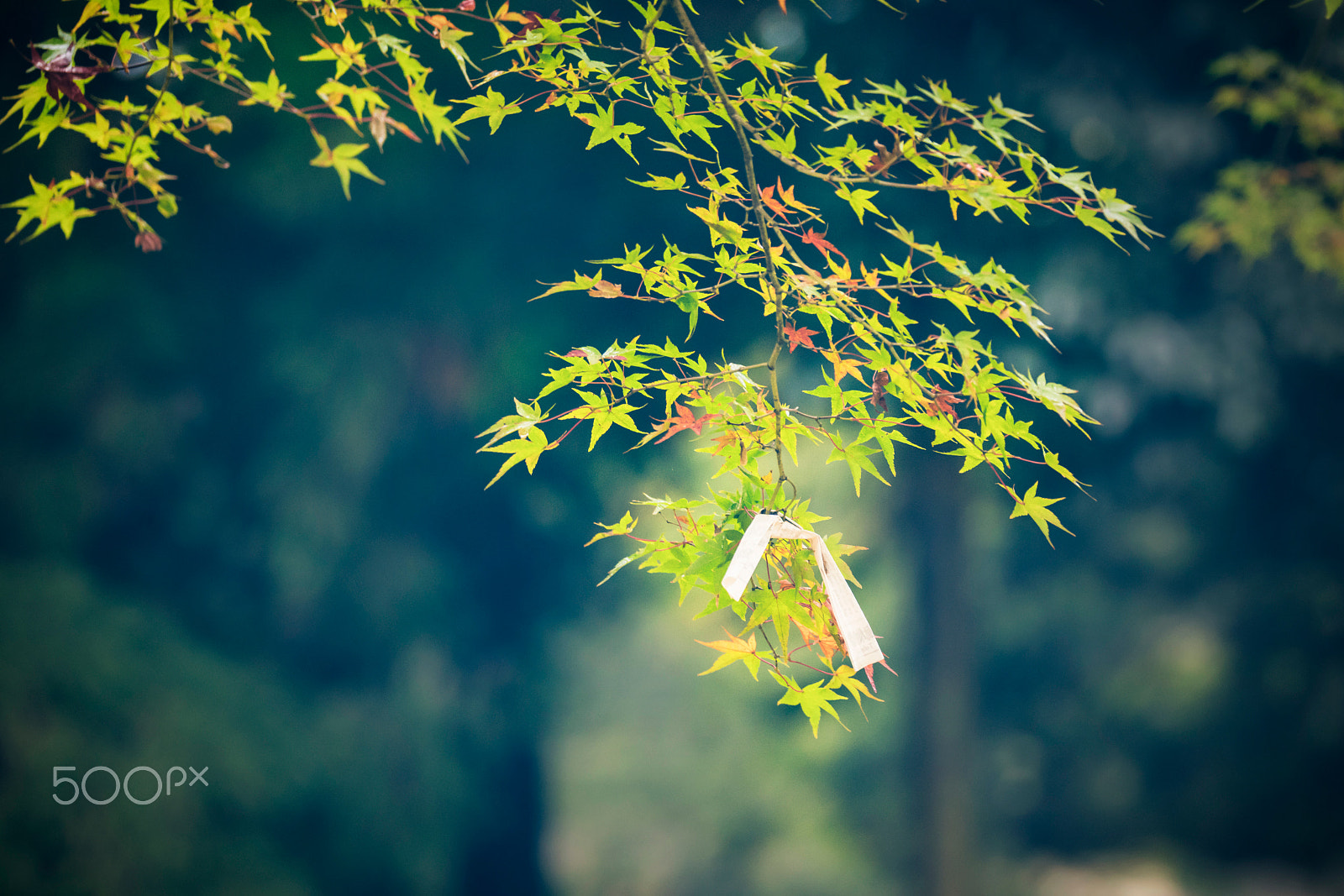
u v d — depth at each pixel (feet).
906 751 37.86
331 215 26.76
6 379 27.91
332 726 29.19
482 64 20.08
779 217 6.85
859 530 48.78
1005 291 6.20
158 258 27.66
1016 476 36.65
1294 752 44.98
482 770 32.73
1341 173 17.13
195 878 23.56
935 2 23.73
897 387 6.49
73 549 29.07
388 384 29.60
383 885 27.63
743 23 22.74
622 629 53.83
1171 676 47.16
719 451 6.87
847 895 45.21
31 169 25.82
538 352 28.45
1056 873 46.44
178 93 21.09
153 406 29.48
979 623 47.75
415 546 31.17
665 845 49.24
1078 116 26.09
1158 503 37.93
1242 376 30.81
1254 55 17.46
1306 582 41.45
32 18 15.65
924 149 6.35
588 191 25.70
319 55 5.92
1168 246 28.43
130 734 24.97
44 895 21.42
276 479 30.09
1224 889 44.27
